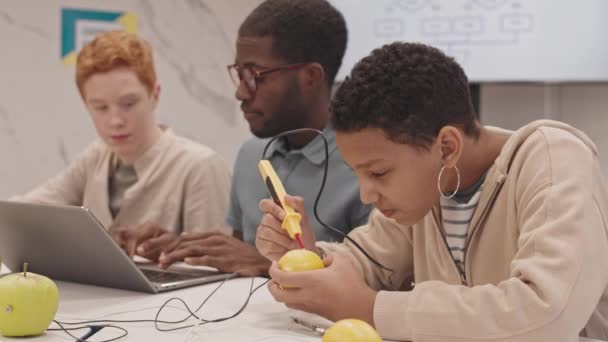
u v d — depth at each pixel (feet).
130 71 6.21
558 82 8.61
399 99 3.12
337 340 2.70
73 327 3.30
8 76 8.79
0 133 8.79
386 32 9.08
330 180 5.40
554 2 8.55
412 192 3.21
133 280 4.05
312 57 5.38
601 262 2.96
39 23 8.91
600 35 8.45
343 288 3.15
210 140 9.96
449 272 3.81
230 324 3.35
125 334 3.16
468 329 2.88
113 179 6.72
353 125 3.15
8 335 3.14
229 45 9.98
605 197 3.23
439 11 8.89
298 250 3.37
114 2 9.30
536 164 3.26
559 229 2.95
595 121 9.00
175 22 9.66
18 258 4.51
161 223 6.38
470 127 3.47
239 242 4.91
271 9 5.37
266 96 5.35
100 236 3.85
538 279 2.85
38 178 9.00
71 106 9.12
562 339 2.82
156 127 6.62
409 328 2.99
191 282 4.28
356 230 4.40
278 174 5.63
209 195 6.42
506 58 8.73
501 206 3.50
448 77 3.29
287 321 3.41
